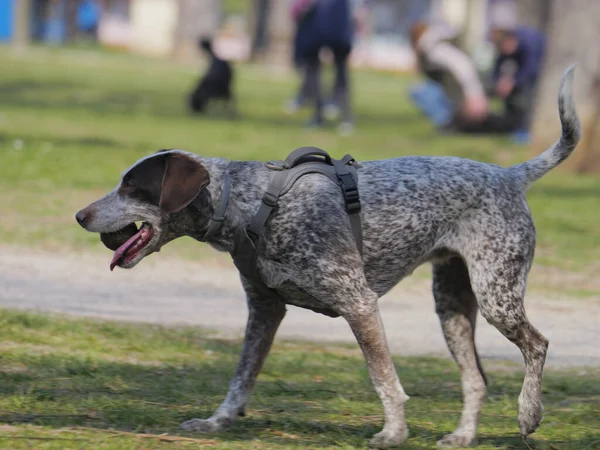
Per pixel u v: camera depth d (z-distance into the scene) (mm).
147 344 11312
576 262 16828
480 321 13523
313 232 8266
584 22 25359
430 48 32375
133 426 8477
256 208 8352
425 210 8672
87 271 14820
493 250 8664
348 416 9297
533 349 8711
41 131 27125
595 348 12227
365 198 8570
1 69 46000
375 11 75375
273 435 8539
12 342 10953
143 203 8336
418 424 9188
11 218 17438
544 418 9484
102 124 30016
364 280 8367
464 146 28766
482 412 9719
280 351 11586
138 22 74625
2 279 13883
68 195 19422
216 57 35188
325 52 32062
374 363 8289
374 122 35406
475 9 71438
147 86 44531
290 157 8578
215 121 32750
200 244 17250
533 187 23422
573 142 9172
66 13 72188
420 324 13125
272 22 61719
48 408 8781
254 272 8453
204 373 10508
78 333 11461
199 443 8070
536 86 30812
